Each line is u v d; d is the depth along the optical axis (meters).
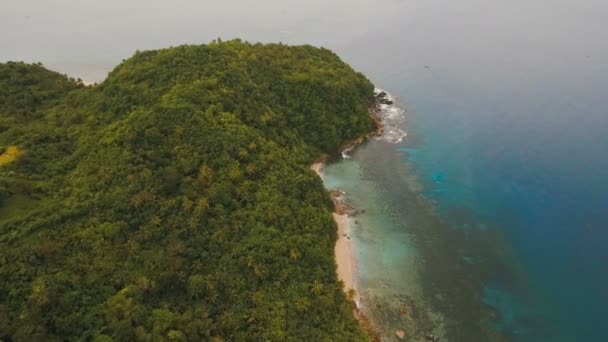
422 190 110.56
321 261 81.50
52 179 83.56
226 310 69.69
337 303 75.38
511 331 75.50
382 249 92.88
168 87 102.56
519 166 117.44
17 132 94.62
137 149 86.38
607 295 82.56
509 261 90.06
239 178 88.00
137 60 116.69
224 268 74.12
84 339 58.44
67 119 102.12
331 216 95.25
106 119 98.06
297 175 97.19
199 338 63.91
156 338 60.19
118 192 78.81
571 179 111.44
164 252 73.50
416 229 98.56
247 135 96.94
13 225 70.75
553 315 78.62
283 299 72.50
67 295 62.25
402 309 79.19
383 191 110.31
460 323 76.81
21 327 56.34
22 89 114.88
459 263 89.75
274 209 85.06
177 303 68.62
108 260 69.56
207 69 109.62
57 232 71.19
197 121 93.25
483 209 104.00
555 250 92.44
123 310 62.62
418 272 87.50
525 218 100.94
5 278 62.09
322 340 67.56
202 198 81.75
